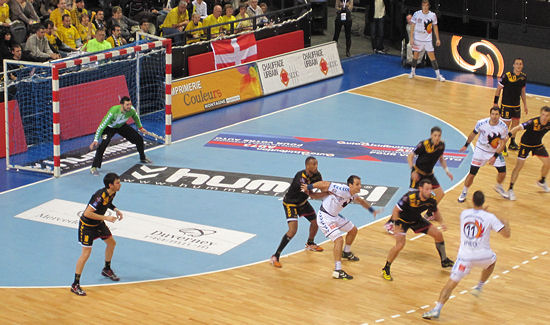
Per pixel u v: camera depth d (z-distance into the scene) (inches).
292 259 516.1
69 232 553.9
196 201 608.4
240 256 519.2
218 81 858.8
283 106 865.5
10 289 469.7
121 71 793.6
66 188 633.0
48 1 874.8
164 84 816.3
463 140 753.6
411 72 981.2
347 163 691.4
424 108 857.5
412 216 479.8
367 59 1063.6
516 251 531.8
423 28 954.7
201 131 779.4
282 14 1107.3
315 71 963.3
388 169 677.3
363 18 1229.1
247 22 962.7
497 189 623.8
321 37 1140.5
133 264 505.4
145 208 592.7
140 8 967.0
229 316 441.4
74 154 711.1
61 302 454.6
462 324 437.7
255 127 792.3
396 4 1122.0
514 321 442.6
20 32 780.6
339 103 877.2
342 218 499.8
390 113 841.5
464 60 1008.2
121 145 736.3
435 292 474.9
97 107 770.8
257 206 600.7
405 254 526.0
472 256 435.5
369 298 465.7
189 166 683.4
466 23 1059.3
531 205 609.9
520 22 954.1
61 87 744.3
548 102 877.2
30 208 592.4
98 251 524.7
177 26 917.2
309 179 496.1
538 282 490.0
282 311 448.1
